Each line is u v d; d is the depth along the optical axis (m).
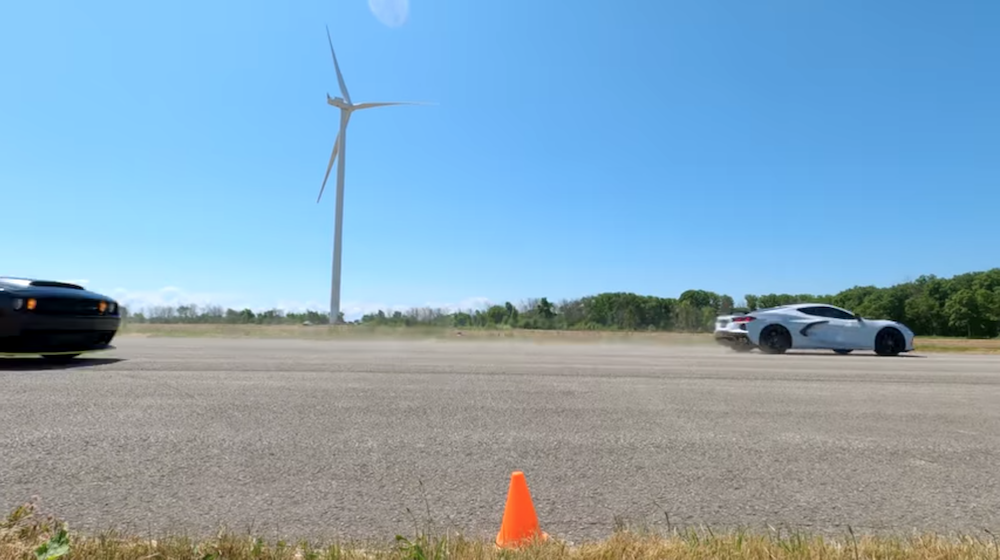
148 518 3.05
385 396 6.34
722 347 18.02
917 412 5.91
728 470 4.00
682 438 4.77
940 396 6.90
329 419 5.21
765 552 2.52
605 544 2.62
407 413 5.52
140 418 5.07
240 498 3.37
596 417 5.49
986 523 3.16
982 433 5.05
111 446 4.25
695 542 2.66
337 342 17.89
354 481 3.68
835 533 3.00
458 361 10.42
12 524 2.66
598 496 3.51
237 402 5.83
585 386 7.31
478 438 4.68
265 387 6.74
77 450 4.14
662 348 17.42
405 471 3.89
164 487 3.50
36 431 4.58
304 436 4.64
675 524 3.11
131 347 13.17
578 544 2.83
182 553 2.44
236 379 7.31
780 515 3.25
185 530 2.91
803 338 14.51
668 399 6.46
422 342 18.97
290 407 5.66
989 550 2.59
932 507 3.39
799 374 8.89
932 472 4.00
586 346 17.95
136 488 3.47
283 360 9.92
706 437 4.81
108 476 3.65
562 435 4.82
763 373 8.96
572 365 9.96
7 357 9.30
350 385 7.02
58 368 8.01
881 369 9.96
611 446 4.52
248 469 3.85
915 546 2.64
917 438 4.86
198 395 6.15
